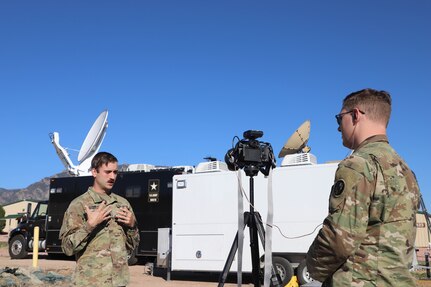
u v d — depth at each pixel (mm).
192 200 12602
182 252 12508
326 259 2289
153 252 15828
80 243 3605
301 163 11438
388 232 2229
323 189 11039
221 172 12352
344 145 2674
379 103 2518
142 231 16125
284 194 11375
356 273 2232
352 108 2564
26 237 19734
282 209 11328
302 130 12859
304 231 11039
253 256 4730
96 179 4000
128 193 16594
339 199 2287
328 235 2264
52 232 18469
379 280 2189
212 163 12625
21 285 10773
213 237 12172
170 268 12992
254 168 4617
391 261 2201
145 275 14352
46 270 13688
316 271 2354
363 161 2312
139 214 16297
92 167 4043
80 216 3803
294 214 11203
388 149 2398
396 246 2209
